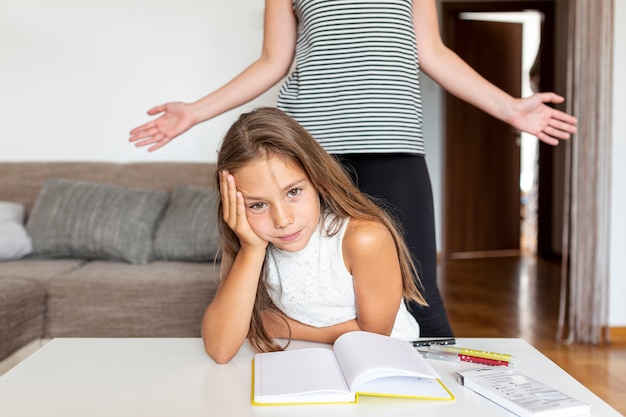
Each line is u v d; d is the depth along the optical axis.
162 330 2.20
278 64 1.56
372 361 0.92
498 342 1.15
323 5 1.41
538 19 6.49
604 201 2.88
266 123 1.04
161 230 2.67
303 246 1.07
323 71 1.42
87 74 3.21
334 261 1.17
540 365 1.02
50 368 1.01
